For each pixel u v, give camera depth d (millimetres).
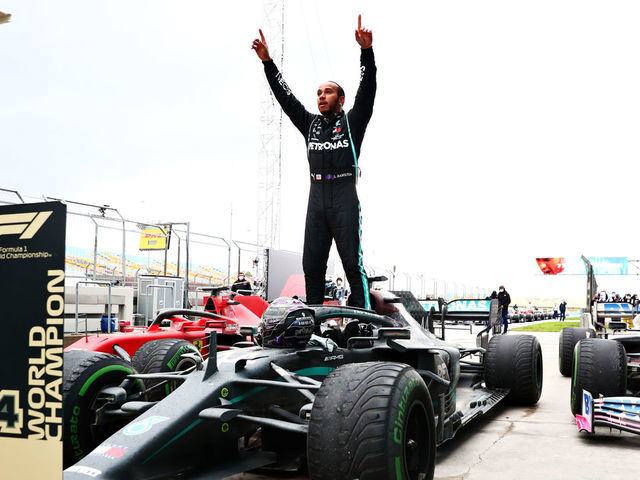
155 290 10352
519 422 5301
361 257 4441
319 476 2498
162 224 12633
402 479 2492
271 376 3168
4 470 1900
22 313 1904
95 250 11070
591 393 4746
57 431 1836
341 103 4473
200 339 6383
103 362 3297
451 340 16156
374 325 4262
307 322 3443
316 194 4430
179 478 2715
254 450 3357
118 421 3316
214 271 13867
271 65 4629
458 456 4133
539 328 27188
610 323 8906
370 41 4145
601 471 3752
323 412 2551
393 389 2578
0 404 1915
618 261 44438
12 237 1938
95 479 2291
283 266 16219
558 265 66875
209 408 2721
